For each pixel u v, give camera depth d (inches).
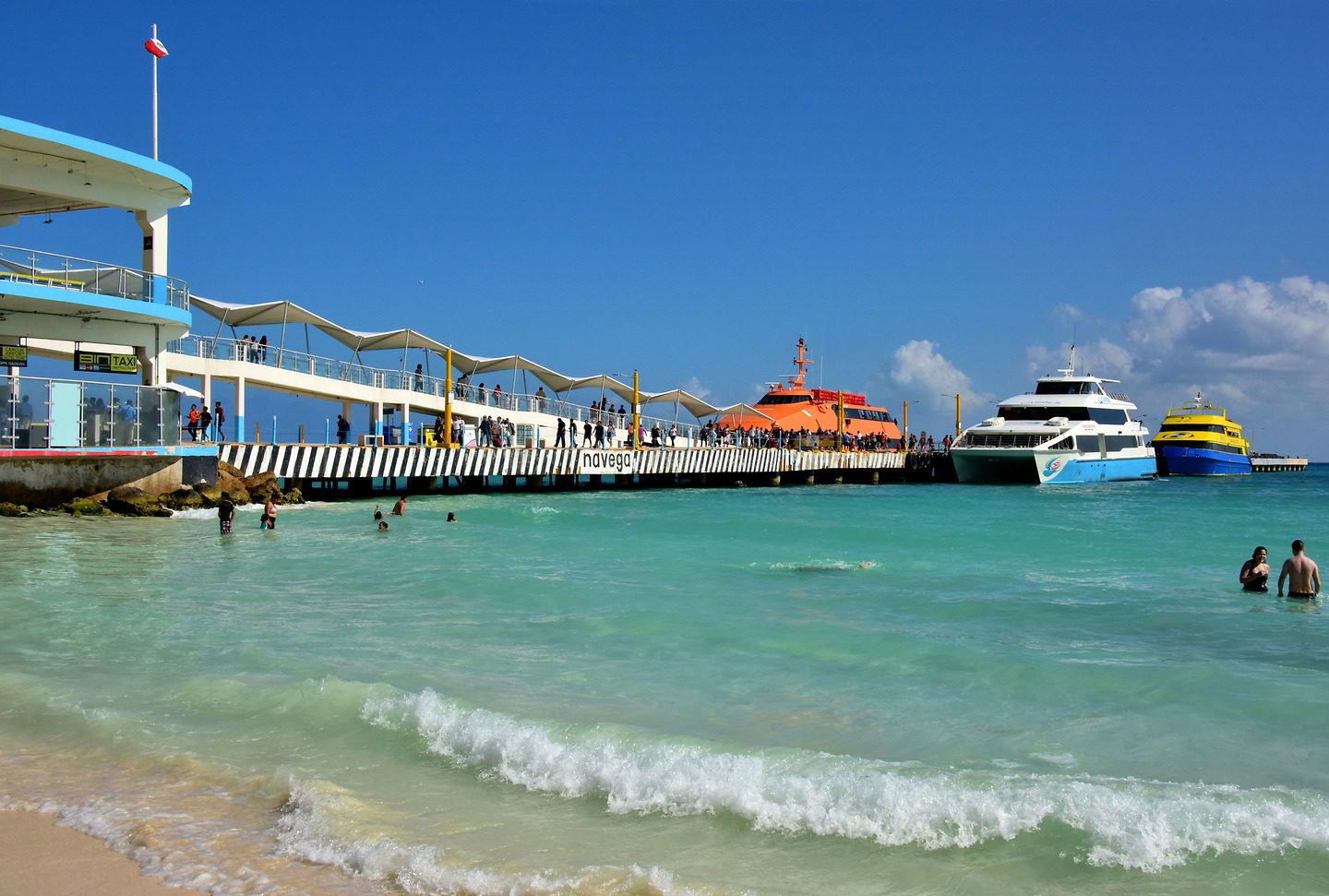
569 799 275.0
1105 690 399.5
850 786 272.8
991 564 824.3
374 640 474.6
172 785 281.1
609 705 366.0
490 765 299.9
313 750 310.8
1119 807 261.6
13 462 1024.9
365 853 236.7
